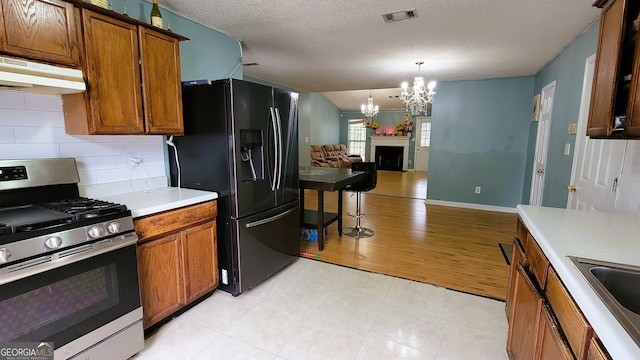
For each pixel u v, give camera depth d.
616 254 1.18
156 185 2.49
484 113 5.25
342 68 4.55
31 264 1.29
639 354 0.65
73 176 1.90
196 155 2.40
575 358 0.91
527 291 1.43
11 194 1.66
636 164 1.78
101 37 1.73
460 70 4.55
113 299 1.62
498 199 5.33
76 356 1.49
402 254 3.34
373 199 6.28
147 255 1.87
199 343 1.91
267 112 2.52
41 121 1.81
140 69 1.95
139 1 2.25
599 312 0.81
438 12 2.50
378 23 2.74
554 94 3.68
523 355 1.42
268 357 1.80
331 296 2.47
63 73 1.54
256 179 2.48
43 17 1.50
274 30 2.94
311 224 3.65
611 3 1.51
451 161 5.57
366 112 9.57
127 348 1.71
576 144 2.85
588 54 2.70
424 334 2.01
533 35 2.97
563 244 1.28
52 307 1.38
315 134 10.34
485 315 2.22
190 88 2.32
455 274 2.86
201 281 2.26
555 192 3.47
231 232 2.35
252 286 2.51
